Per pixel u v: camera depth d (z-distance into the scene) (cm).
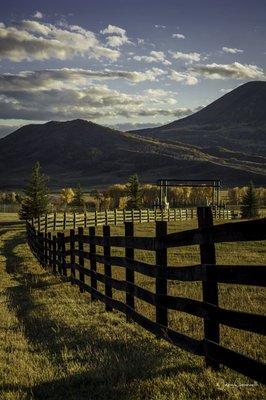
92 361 679
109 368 634
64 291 1419
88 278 1711
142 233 3947
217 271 580
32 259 2520
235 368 532
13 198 15112
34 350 779
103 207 10756
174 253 2531
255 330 502
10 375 629
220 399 505
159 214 5694
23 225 5753
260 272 498
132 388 558
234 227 549
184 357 670
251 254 2481
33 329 933
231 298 1198
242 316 523
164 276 749
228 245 2939
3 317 1048
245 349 696
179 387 543
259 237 505
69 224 4550
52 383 596
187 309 662
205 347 607
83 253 1370
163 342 761
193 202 13388
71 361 685
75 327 916
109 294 1077
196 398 512
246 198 6856
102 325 930
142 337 807
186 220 5803
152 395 530
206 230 608
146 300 823
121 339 802
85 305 1162
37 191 6462
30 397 543
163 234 762
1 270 2045
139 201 8550
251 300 1163
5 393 556
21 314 1103
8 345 798
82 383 593
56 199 14312
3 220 7244
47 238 2173
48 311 1101
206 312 603
